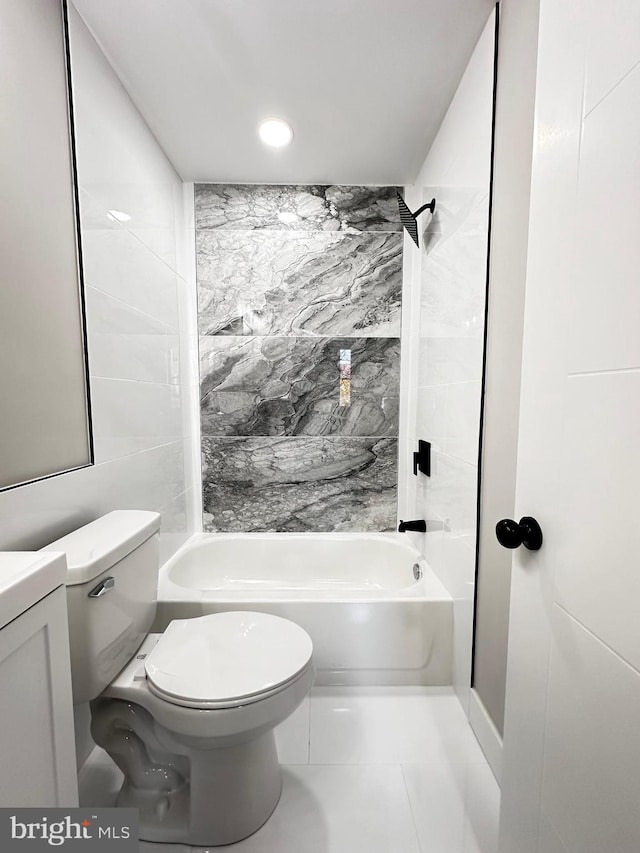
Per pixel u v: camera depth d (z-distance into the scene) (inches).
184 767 41.9
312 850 39.1
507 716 31.3
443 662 62.0
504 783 31.8
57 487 42.6
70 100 44.5
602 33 20.6
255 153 73.4
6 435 35.8
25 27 38.1
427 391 74.5
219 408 88.5
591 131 21.6
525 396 28.7
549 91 25.5
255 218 85.0
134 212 60.6
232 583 86.2
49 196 41.3
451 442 61.6
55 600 25.9
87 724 47.3
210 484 90.1
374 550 87.4
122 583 41.8
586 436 22.3
